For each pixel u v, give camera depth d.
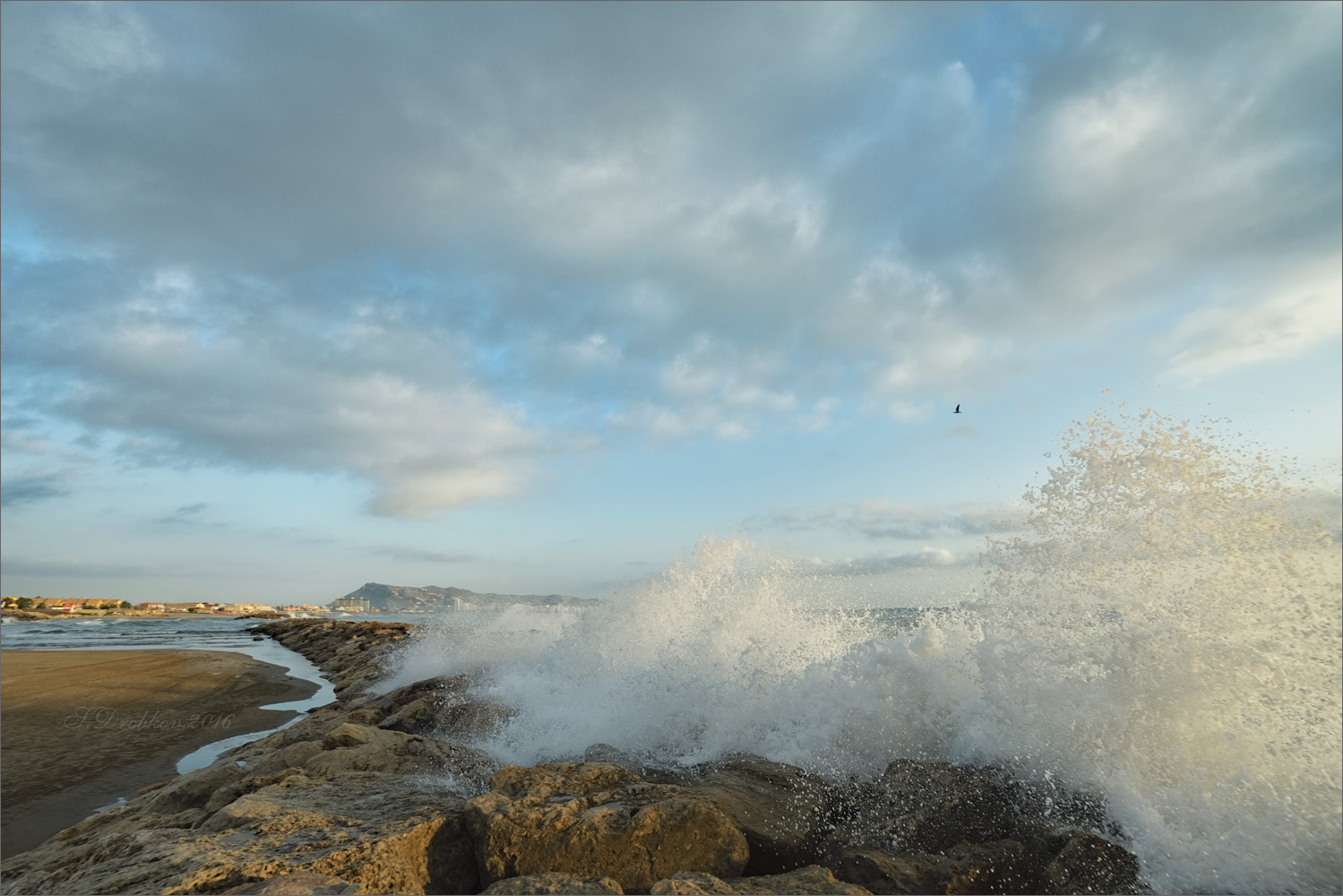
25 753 8.59
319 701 13.23
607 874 3.63
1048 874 3.75
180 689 13.91
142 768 7.96
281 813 4.12
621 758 5.85
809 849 4.17
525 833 3.68
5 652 22.92
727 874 3.76
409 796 4.58
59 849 4.85
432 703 8.44
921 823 4.22
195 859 3.44
